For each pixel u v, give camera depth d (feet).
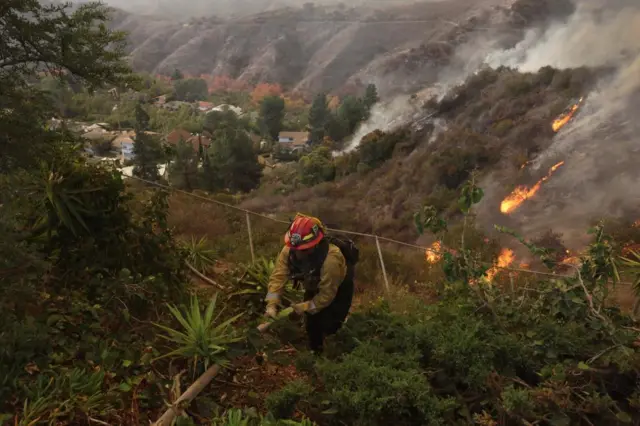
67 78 13.66
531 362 12.76
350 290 13.89
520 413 10.56
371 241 58.23
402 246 68.80
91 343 11.62
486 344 12.71
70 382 10.07
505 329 14.38
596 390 12.00
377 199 155.84
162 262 15.66
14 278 10.80
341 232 14.56
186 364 12.37
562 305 14.43
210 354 11.21
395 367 11.95
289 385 10.80
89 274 13.94
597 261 14.38
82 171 14.08
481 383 11.70
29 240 13.44
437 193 138.31
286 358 12.61
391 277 31.35
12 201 11.54
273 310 13.07
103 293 13.17
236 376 12.55
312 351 13.15
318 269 12.97
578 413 10.89
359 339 13.78
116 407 10.25
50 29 12.44
